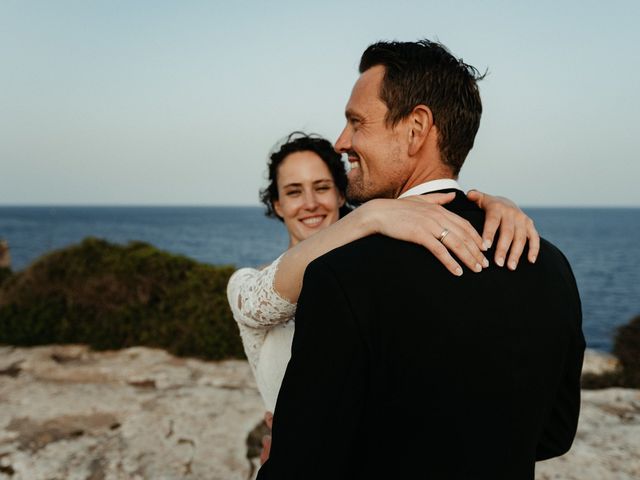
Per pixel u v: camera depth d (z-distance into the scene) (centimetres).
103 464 321
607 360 684
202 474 313
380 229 104
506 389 95
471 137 122
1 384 470
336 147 133
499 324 95
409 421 91
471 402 92
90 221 12475
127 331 608
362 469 95
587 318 2161
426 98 115
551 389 107
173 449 344
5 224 10169
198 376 512
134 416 396
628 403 434
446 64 117
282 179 228
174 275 652
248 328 159
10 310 618
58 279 642
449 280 94
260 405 425
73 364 545
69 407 412
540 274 108
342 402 90
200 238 6781
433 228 98
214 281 613
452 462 92
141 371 520
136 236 6869
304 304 95
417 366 90
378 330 90
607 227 12131
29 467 314
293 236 234
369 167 123
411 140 118
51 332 609
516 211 116
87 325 614
